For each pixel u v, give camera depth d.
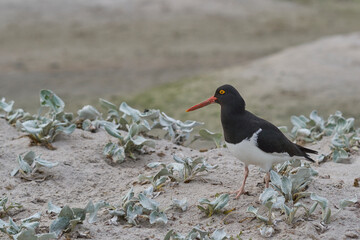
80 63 30.03
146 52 32.59
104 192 9.48
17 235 7.45
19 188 9.41
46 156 10.38
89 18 37.47
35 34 34.34
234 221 8.37
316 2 47.28
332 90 23.30
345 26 40.56
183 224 8.34
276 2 45.62
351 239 7.78
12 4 38.47
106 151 10.66
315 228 7.99
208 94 23.56
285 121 19.81
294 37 37.16
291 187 8.61
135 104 22.81
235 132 8.77
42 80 26.70
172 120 12.08
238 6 42.88
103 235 8.02
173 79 27.27
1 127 11.69
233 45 34.66
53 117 11.48
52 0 39.81
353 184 9.52
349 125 12.28
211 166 9.62
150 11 39.62
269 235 7.85
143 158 10.88
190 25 38.00
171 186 9.46
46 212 8.73
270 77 25.06
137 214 8.45
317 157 11.06
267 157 8.73
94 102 22.64
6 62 29.61
